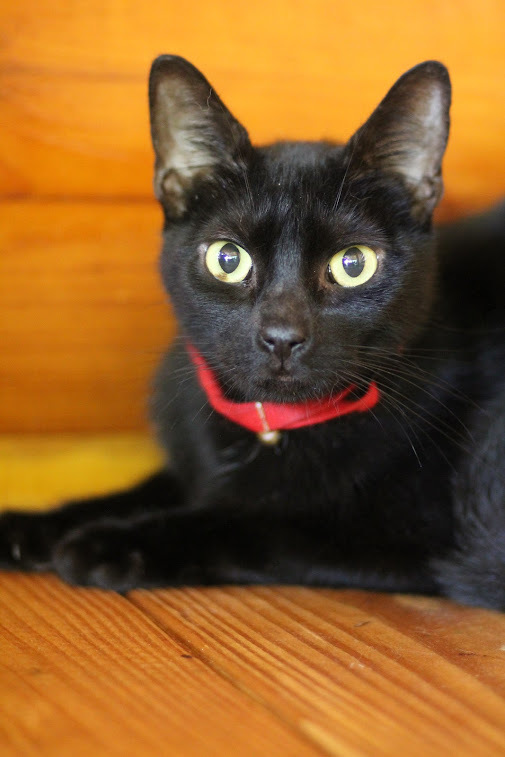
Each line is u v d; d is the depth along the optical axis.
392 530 0.40
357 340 0.39
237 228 0.39
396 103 0.39
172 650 0.34
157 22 0.54
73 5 0.53
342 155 0.40
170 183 0.41
